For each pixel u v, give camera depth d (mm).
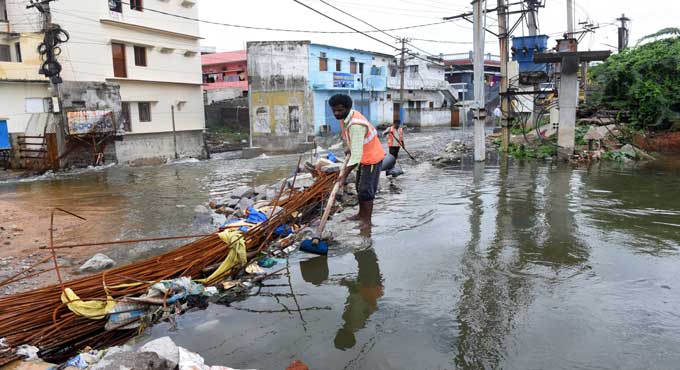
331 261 4926
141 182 11945
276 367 3000
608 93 17688
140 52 24453
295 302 3965
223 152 30703
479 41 13078
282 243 5379
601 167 11773
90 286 3771
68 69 20672
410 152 17344
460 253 5039
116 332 3543
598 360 2992
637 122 16625
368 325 3520
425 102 43562
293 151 29094
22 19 20172
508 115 15609
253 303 3965
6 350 2992
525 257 4879
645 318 3518
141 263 4289
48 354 3283
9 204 8742
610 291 4000
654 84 16000
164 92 26047
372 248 5297
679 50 16125
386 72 37594
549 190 8578
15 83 18266
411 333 3389
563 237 5543
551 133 17109
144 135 24906
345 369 2959
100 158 18906
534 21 18312
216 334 3441
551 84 18188
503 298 3908
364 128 5703
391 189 8977
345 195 7941
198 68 28188
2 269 4918
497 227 6023
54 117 17547
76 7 20797
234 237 4605
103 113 18609
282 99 29828
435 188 9023
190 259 4438
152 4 24438
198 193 9703
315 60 29938
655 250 5039
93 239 6023
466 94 47625
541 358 3031
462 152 16547
